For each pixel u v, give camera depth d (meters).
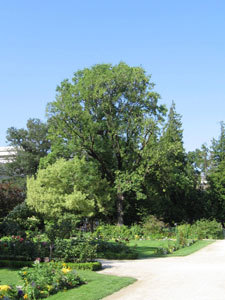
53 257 16.88
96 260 18.86
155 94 37.94
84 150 39.00
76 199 32.75
